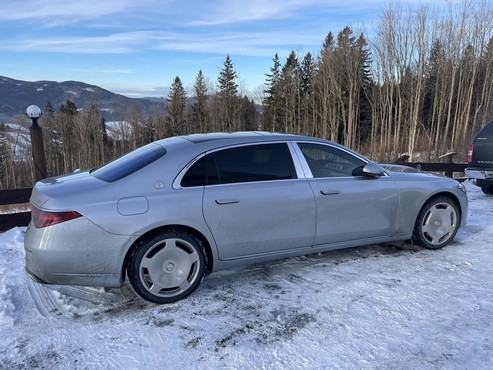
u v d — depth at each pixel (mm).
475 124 38125
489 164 8266
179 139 4055
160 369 2656
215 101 59656
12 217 6250
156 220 3391
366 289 3760
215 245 3672
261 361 2711
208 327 3152
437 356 2729
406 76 42469
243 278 4059
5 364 2721
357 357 2729
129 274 3424
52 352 2854
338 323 3168
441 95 42406
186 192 3551
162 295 3508
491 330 3037
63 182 3672
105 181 3551
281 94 56562
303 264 4406
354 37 48906
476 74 41875
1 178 55094
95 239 3252
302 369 2615
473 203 7828
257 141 4000
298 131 53875
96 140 62312
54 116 63500
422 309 3367
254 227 3809
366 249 4875
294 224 3996
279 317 3283
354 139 48031
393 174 4699
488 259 4523
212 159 3750
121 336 3045
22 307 3520
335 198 4180
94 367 2686
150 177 3516
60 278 3258
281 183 3957
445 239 4898
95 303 3574
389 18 42094
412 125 37750
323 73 49312
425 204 4781
